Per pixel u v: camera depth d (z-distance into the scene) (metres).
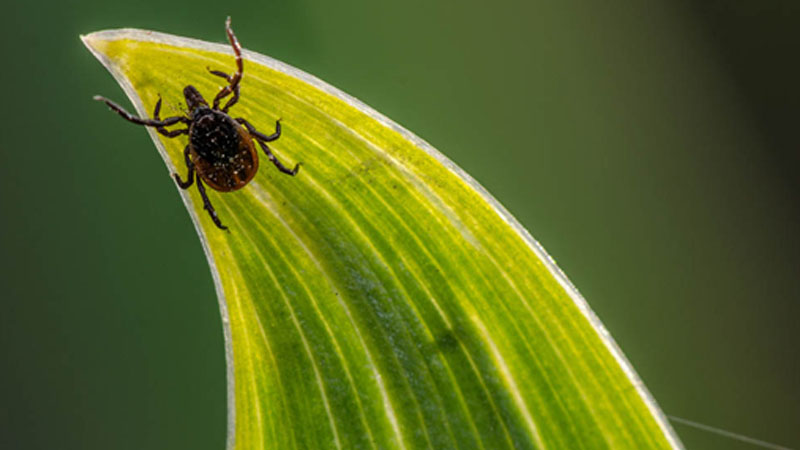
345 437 0.07
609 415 0.07
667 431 0.07
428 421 0.07
